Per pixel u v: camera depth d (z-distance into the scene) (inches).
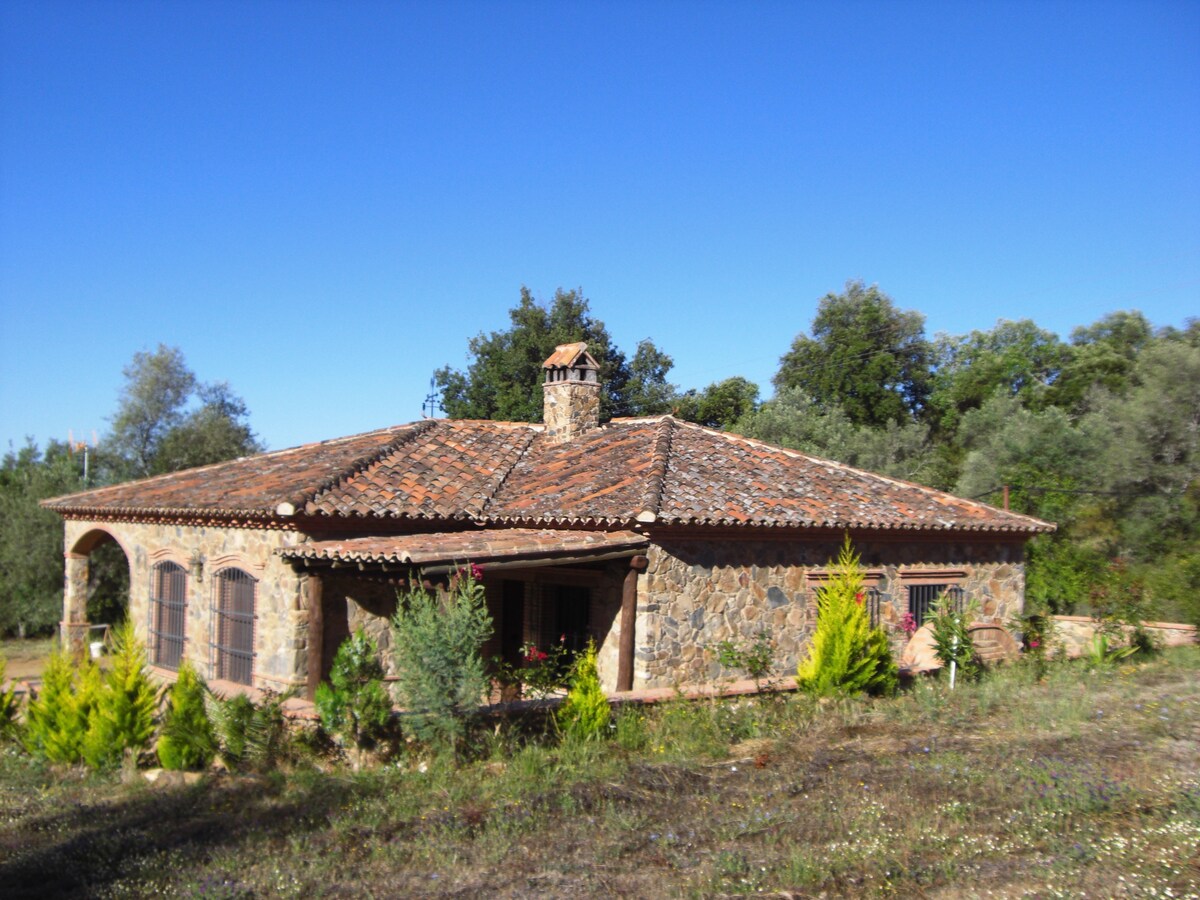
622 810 365.4
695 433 765.3
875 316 1820.9
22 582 1175.6
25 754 542.3
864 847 316.2
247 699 478.0
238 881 309.7
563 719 466.6
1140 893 270.2
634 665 577.3
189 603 685.9
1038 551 1050.1
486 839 337.7
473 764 433.7
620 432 782.5
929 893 280.8
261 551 612.4
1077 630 853.2
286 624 581.0
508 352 1596.9
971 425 1549.0
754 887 289.4
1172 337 1695.4
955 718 506.9
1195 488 1123.3
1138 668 684.1
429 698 428.5
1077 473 1216.2
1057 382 1898.4
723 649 586.6
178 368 1421.0
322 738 465.4
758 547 629.0
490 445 786.2
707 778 407.8
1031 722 494.0
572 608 668.1
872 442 1434.5
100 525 806.5
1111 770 390.3
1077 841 313.9
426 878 306.3
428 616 440.8
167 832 371.2
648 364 1699.1
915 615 706.8
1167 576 904.3
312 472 660.1
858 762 423.5
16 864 343.3
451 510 642.2
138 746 501.4
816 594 650.8
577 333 1611.7
